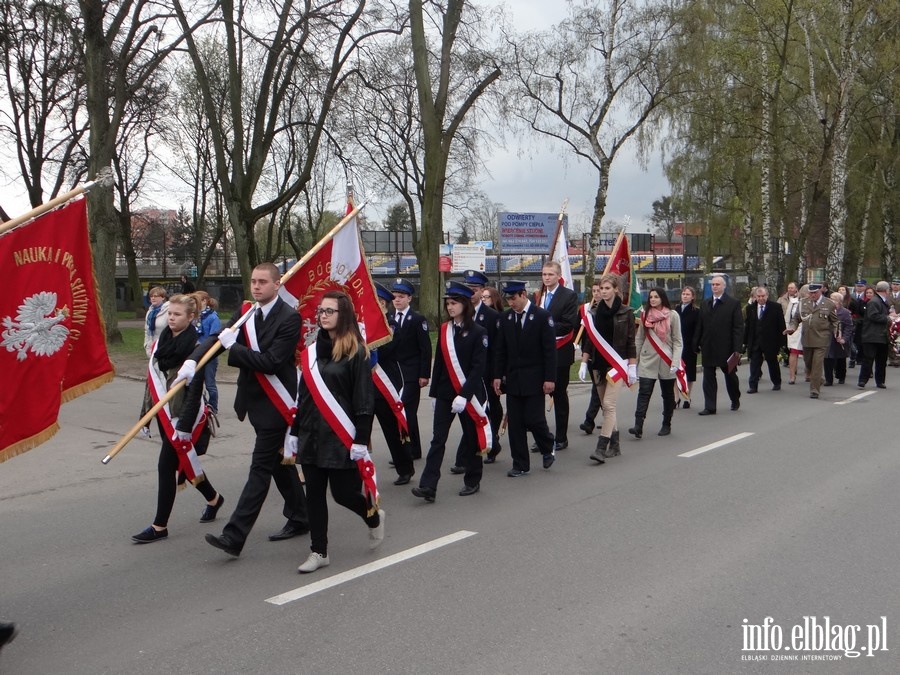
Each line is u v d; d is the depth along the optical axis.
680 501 6.97
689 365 12.22
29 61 25.03
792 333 15.89
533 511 6.70
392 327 8.56
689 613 4.54
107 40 19.27
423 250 22.92
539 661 3.95
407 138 35.12
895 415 11.74
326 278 6.92
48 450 9.00
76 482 7.67
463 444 8.07
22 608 4.69
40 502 6.99
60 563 5.47
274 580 5.13
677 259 42.41
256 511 5.50
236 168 20.23
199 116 34.03
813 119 28.09
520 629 4.34
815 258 44.59
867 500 6.94
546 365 7.82
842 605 4.65
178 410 6.20
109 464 8.37
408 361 8.62
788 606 4.64
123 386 14.07
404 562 5.44
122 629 4.38
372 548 5.71
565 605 4.66
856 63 25.80
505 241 38.19
